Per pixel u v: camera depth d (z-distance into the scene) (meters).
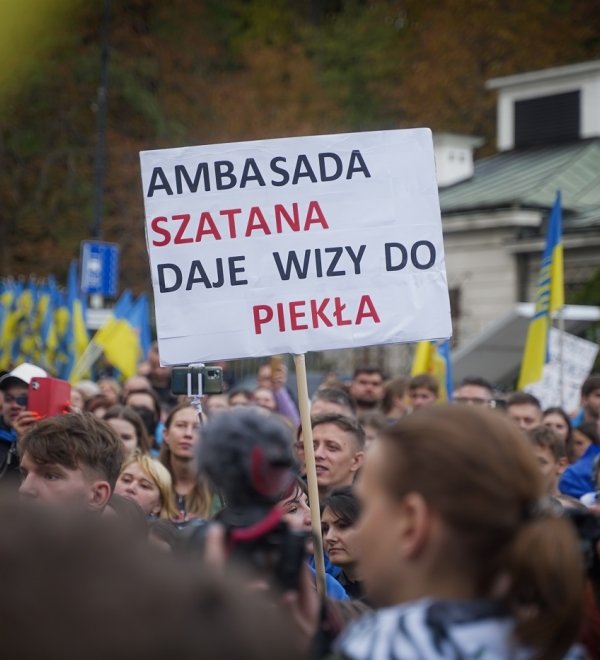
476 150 72.56
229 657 2.58
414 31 77.19
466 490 4.09
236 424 4.80
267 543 4.63
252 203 9.91
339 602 6.10
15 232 61.72
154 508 11.95
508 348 31.31
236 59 74.75
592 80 52.50
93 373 33.16
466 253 48.19
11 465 12.19
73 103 62.34
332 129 68.75
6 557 2.57
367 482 4.29
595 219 45.50
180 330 9.80
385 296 9.92
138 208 60.66
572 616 4.09
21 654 2.48
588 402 19.11
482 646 3.98
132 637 2.51
